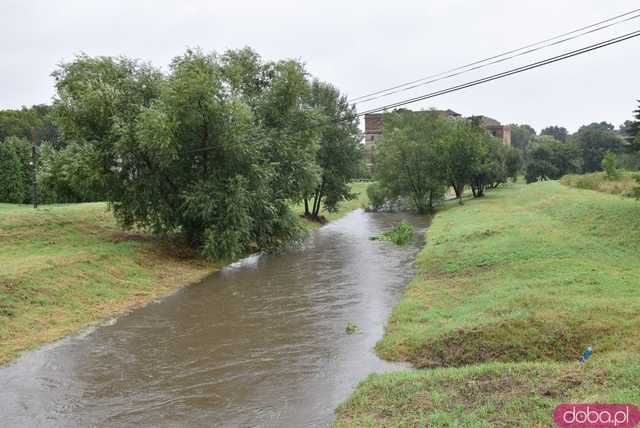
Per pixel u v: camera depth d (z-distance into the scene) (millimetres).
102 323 13945
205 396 9148
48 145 24797
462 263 17906
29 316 13195
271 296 16984
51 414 8547
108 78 23391
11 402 9023
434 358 10180
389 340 11414
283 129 26734
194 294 17516
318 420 7945
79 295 15422
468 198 55906
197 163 23969
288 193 27328
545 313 10773
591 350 8617
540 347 9758
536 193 41438
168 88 21359
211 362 10898
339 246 29188
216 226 22547
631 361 7988
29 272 15352
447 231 28328
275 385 9539
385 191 53375
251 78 28906
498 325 10578
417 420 6992
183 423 8094
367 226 41125
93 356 11336
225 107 22141
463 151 47438
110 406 8820
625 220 20250
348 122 43688
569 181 43688
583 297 11594
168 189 23844
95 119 22531
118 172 23141
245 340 12352
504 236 21328
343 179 44375
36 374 10289
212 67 22734
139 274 18953
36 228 23172
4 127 73938
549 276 14055
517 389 7586
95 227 26141
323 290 17656
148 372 10383
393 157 50812
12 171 40375
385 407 7699
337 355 11039
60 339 12477
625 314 10195
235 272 21812
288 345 11875
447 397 7676
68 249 20234
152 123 20047
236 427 7879
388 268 21219
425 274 18172
